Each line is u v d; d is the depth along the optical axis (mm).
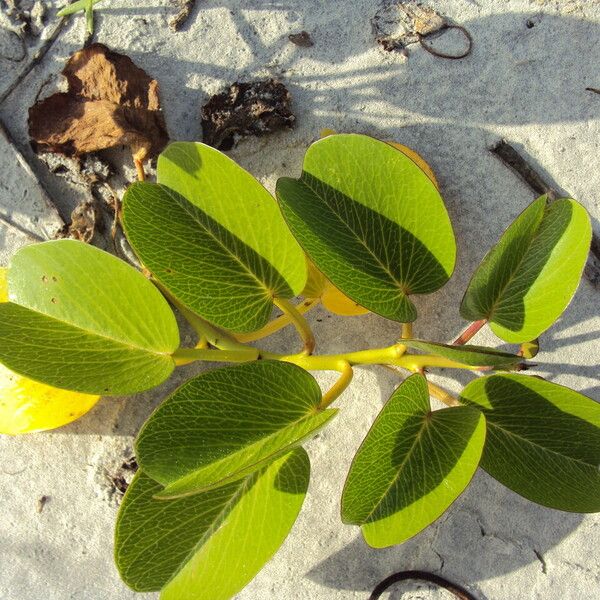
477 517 440
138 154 414
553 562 441
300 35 434
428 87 437
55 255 352
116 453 427
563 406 353
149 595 434
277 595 436
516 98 439
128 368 354
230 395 339
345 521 340
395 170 354
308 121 431
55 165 418
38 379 340
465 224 436
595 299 440
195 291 355
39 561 429
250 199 354
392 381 437
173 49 430
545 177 439
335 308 410
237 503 369
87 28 425
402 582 439
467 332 375
